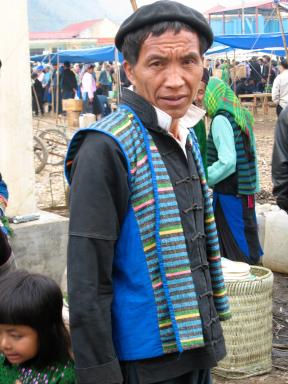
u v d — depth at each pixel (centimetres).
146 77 203
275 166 428
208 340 209
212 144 482
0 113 535
